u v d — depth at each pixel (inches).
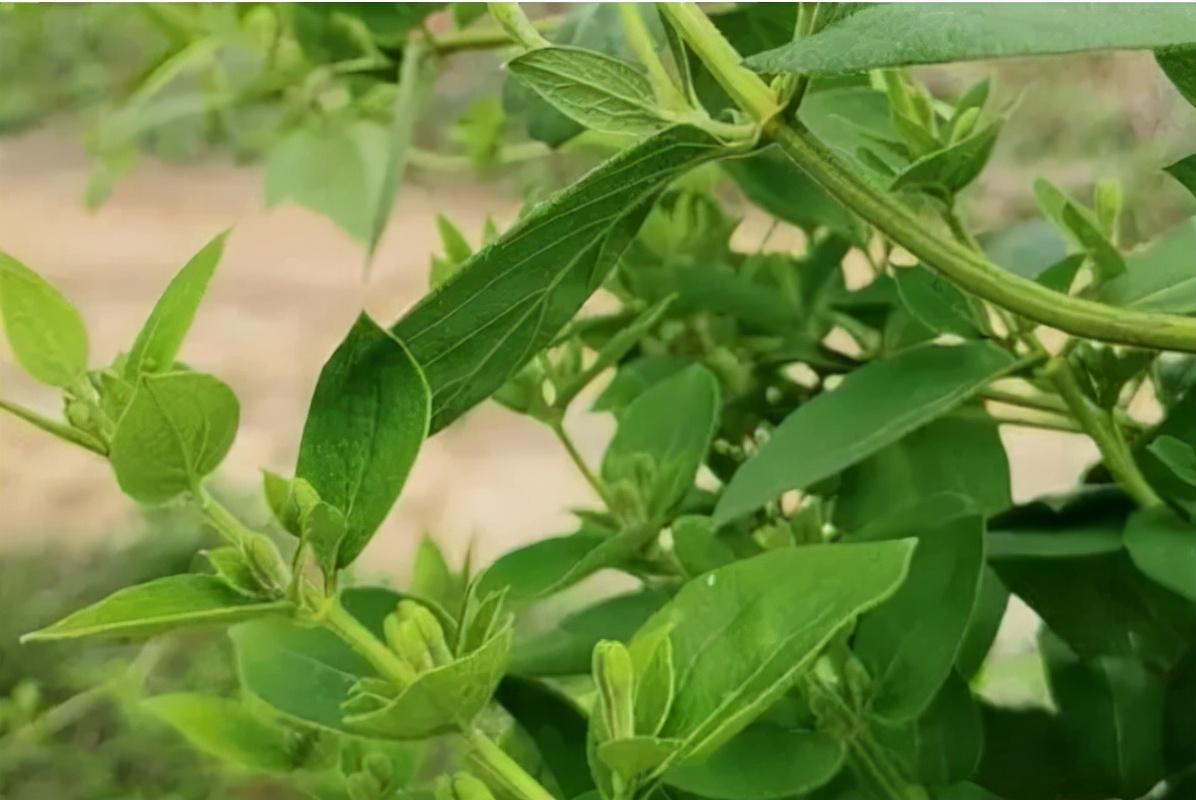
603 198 18.6
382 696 18.4
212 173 45.8
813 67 16.5
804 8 18.3
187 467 18.0
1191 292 20.9
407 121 30.6
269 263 43.3
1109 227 22.6
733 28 24.4
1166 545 20.8
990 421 23.1
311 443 18.2
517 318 19.2
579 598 28.2
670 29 19.1
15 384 26.2
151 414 17.7
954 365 21.9
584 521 23.8
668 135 18.4
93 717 32.2
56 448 38.1
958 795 20.7
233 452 35.5
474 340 19.1
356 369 18.0
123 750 30.9
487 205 40.0
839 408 21.8
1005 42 16.1
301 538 17.9
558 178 38.1
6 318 18.4
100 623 17.7
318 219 44.3
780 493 21.9
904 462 23.0
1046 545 21.9
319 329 40.4
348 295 41.7
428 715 18.1
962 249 18.4
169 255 42.6
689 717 18.5
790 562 18.8
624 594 22.7
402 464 18.1
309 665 20.9
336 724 20.4
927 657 20.4
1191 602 22.0
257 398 38.3
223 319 41.1
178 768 30.0
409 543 35.9
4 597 34.9
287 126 35.6
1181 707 22.2
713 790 19.6
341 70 34.1
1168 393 23.2
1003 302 18.3
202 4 37.1
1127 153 24.6
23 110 44.0
